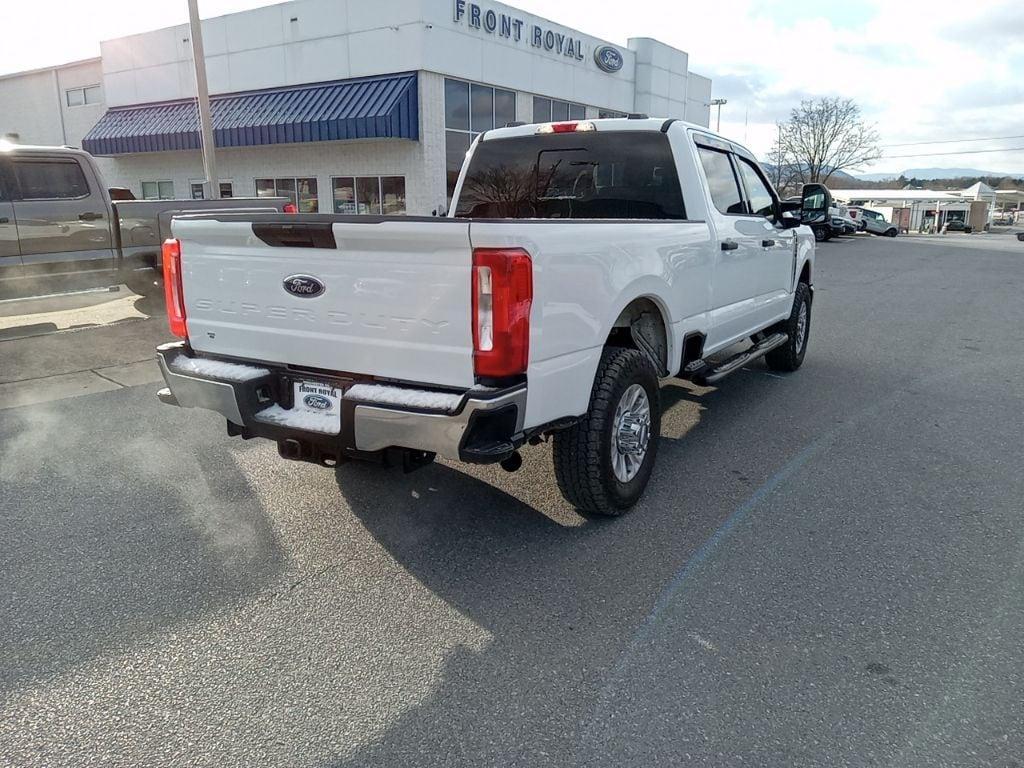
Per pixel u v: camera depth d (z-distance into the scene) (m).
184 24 22.27
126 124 23.80
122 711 2.49
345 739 2.36
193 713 2.48
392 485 4.39
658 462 4.75
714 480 4.45
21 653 2.80
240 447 5.07
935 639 2.84
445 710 2.49
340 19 19.20
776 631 2.91
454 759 2.28
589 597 3.17
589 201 5.14
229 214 3.55
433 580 3.32
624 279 3.66
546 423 3.26
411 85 18.17
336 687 2.61
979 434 5.26
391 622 3.00
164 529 3.83
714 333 5.03
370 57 18.97
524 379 3.04
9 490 4.33
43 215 9.17
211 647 2.84
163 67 23.36
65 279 9.48
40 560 3.51
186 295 3.86
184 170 24.08
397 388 3.16
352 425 3.17
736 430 5.39
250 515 4.00
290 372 3.59
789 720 2.42
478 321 2.92
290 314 3.45
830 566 3.41
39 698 2.55
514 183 5.38
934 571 3.36
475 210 5.57
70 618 3.03
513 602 3.14
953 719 2.41
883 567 3.39
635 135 4.86
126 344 8.44
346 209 20.69
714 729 2.38
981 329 9.70
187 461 4.81
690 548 3.60
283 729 2.41
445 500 4.18
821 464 4.70
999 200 109.12
